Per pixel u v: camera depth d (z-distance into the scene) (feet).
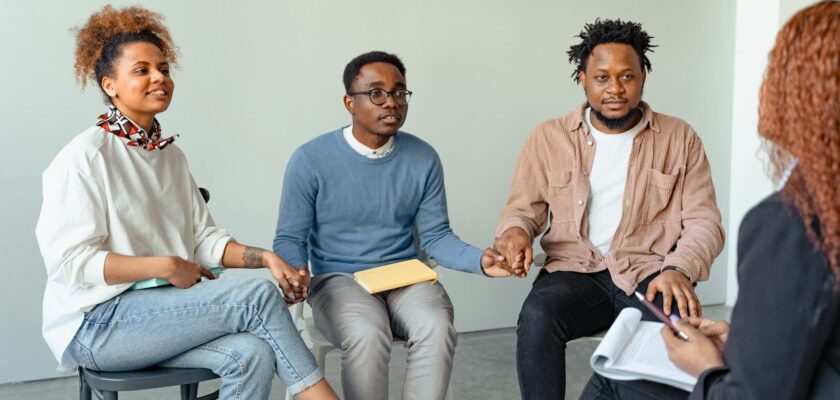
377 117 7.07
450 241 7.42
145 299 5.63
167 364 5.76
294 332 5.87
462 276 10.75
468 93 10.37
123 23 5.94
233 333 5.79
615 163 7.28
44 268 8.76
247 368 5.62
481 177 10.61
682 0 11.39
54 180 5.58
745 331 3.45
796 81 3.27
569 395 8.82
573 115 7.50
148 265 5.56
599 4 10.90
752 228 3.50
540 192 7.57
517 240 6.91
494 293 11.00
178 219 6.31
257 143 9.46
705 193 7.25
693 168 7.33
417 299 6.84
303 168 7.29
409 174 7.50
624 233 7.15
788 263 3.31
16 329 8.75
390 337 6.59
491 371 9.55
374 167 7.37
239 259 6.51
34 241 8.67
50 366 8.98
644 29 11.24
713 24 11.62
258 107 9.40
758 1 11.35
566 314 6.60
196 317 5.61
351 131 7.49
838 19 3.22
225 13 9.09
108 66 5.88
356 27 9.70
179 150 6.62
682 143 7.33
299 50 9.48
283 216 7.32
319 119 9.70
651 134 7.31
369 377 6.41
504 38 10.44
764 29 11.30
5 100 8.36
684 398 4.45
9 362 8.78
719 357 3.94
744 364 3.43
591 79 7.14
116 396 5.57
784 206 3.37
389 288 6.56
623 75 7.01
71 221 5.52
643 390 4.65
